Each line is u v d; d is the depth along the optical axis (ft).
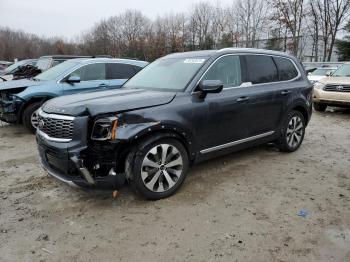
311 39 133.28
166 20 191.11
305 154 18.78
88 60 25.88
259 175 15.37
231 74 15.30
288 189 13.80
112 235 10.48
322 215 11.60
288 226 10.89
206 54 15.23
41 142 12.42
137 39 195.72
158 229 10.78
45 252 9.66
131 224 11.09
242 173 15.60
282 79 17.92
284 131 18.04
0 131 25.11
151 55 172.96
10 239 10.29
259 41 150.71
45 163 12.67
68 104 11.91
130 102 11.80
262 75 16.75
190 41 181.47
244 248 9.75
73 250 9.75
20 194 13.44
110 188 11.56
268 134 17.11
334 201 12.69
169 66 15.80
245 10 157.89
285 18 124.06
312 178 15.05
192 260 9.26
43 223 11.20
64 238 10.34
